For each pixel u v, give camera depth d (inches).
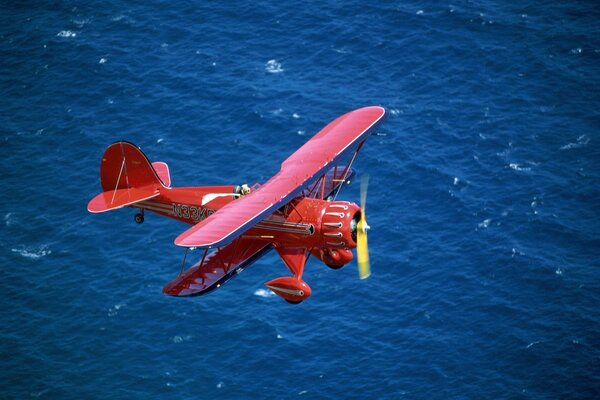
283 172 7278.5
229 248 7145.7
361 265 6988.2
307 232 6963.6
